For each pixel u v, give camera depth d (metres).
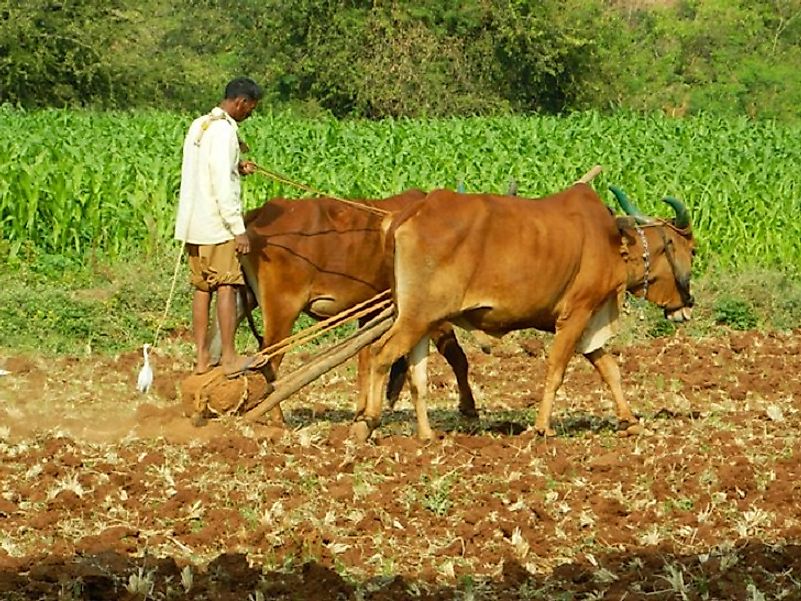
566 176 34.53
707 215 30.98
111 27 66.44
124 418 16.16
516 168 34.50
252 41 74.81
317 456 14.45
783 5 98.75
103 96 67.62
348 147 39.16
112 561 11.09
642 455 14.84
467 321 15.34
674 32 96.31
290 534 11.91
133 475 13.45
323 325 15.52
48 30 65.19
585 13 75.12
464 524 12.30
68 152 32.53
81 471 13.63
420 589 10.77
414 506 12.80
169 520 12.31
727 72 92.38
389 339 14.91
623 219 16.20
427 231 14.64
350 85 70.94
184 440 15.04
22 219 26.72
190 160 15.09
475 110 72.25
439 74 71.56
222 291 15.23
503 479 13.87
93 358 21.08
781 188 34.41
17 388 18.25
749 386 20.50
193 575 10.85
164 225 27.47
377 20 71.19
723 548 11.61
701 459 14.52
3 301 22.45
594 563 11.40
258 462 14.02
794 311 26.62
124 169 29.44
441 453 14.70
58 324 22.31
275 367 15.83
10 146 33.97
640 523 12.53
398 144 40.38
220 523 12.12
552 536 12.12
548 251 15.16
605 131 48.16
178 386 18.45
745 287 27.05
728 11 97.50
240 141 15.52
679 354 23.41
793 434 16.25
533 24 71.81
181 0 85.81
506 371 21.66
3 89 65.38
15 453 14.34
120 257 26.08
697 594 10.59
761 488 13.71
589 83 76.19
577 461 14.64
